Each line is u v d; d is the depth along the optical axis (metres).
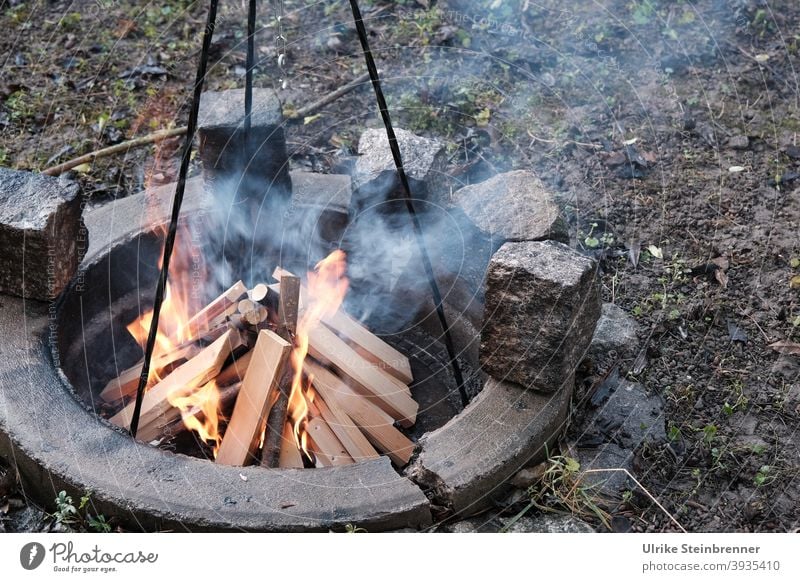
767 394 2.68
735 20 3.66
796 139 3.29
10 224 2.44
